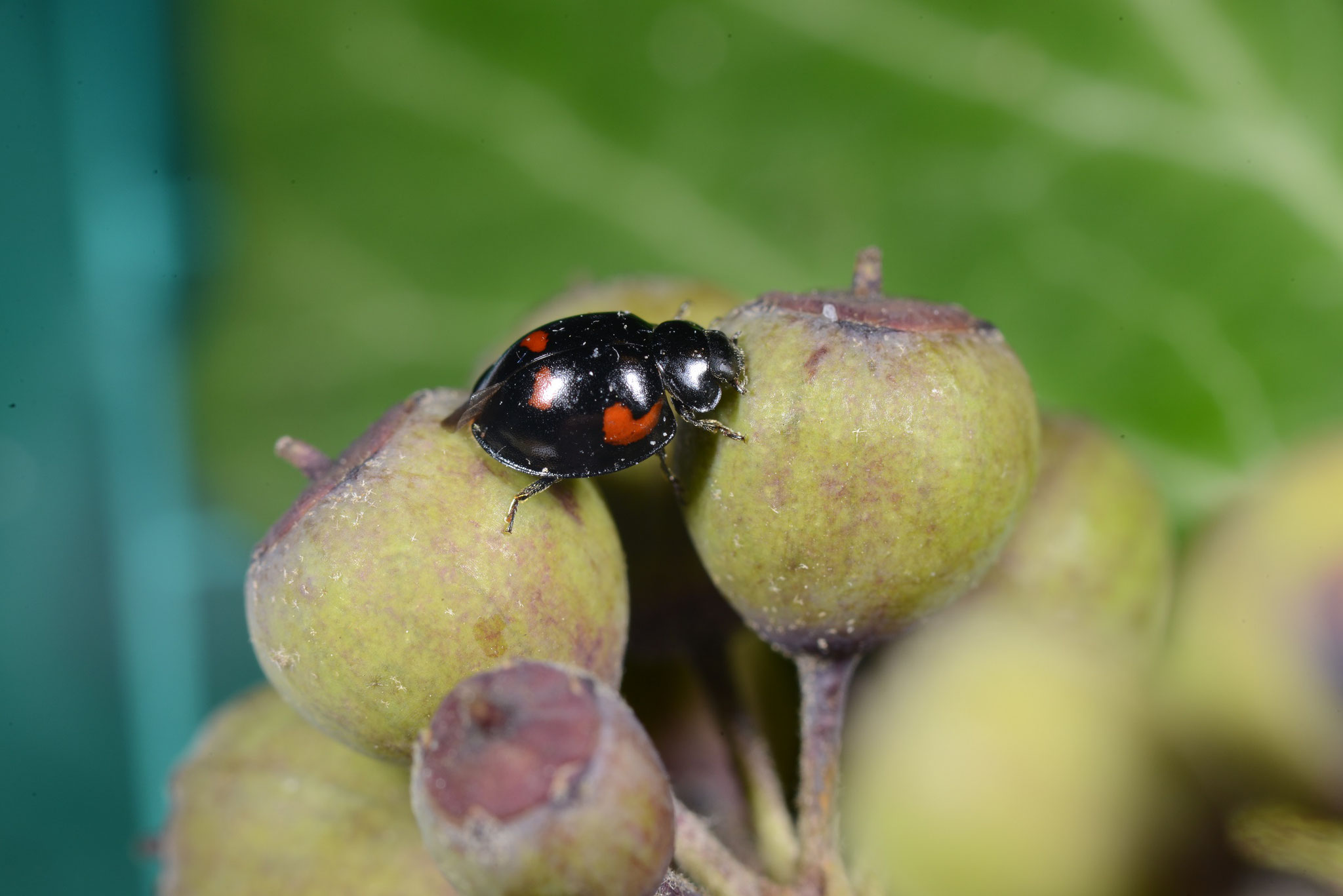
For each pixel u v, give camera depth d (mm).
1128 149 83
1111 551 73
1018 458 65
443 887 68
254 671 105
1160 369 83
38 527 111
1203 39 83
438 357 95
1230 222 83
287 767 70
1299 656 69
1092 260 84
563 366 65
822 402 64
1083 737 66
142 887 109
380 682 64
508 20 91
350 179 94
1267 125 82
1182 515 82
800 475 64
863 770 67
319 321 95
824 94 87
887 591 65
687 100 89
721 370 65
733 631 71
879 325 65
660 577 70
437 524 64
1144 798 66
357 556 64
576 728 61
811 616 65
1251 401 82
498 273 93
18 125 101
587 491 66
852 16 86
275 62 94
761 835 70
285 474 97
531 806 60
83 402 104
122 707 110
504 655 64
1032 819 66
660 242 91
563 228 92
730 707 70
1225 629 70
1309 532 70
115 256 99
